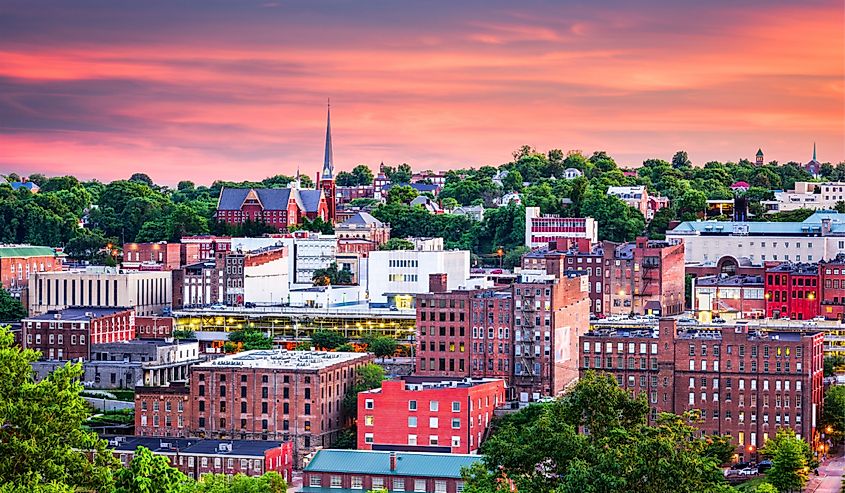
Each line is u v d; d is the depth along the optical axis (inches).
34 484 6884.8
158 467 7352.4
